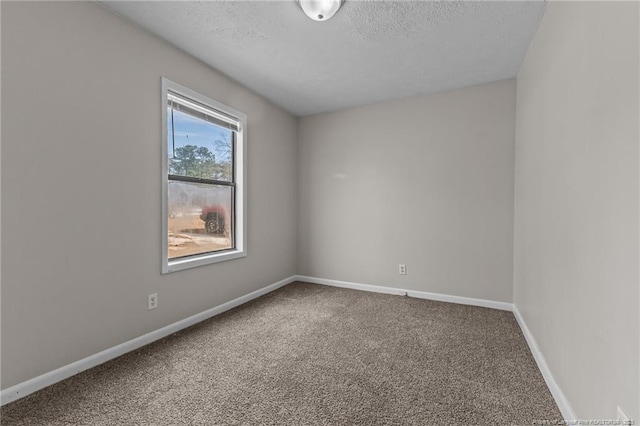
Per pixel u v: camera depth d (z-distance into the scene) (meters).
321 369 1.82
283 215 3.80
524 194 2.41
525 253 2.36
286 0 1.81
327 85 3.06
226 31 2.13
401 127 3.41
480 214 3.04
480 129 3.02
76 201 1.74
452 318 2.69
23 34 1.51
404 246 3.42
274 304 3.08
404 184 3.41
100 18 1.85
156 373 1.76
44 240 1.61
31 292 1.56
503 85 2.92
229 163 3.02
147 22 2.03
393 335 2.32
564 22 1.49
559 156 1.55
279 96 3.35
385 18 1.96
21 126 1.51
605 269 1.06
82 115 1.76
